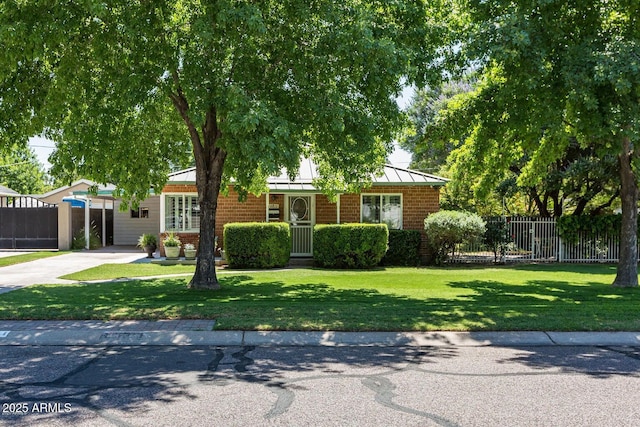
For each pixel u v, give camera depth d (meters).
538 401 5.55
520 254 23.23
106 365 6.99
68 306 10.48
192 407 5.33
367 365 7.03
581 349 8.08
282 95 11.10
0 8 10.10
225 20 9.84
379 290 14.06
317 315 9.65
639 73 10.62
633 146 13.46
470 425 4.87
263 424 4.88
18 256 24.41
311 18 11.00
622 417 5.09
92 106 12.12
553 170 24.25
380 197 22.34
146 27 10.60
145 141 15.02
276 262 19.83
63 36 10.20
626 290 14.10
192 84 10.89
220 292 13.10
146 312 9.80
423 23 12.00
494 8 12.52
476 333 8.77
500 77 14.25
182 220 22.59
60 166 14.86
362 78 11.26
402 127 13.44
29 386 6.04
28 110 12.71
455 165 18.08
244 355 7.58
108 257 24.08
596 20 12.50
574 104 12.02
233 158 10.47
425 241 22.33
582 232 23.06
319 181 18.34
